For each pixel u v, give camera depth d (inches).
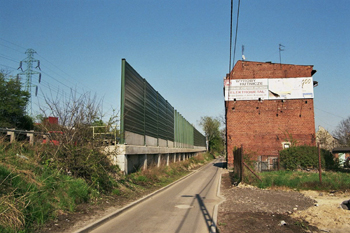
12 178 321.1
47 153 475.2
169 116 1438.2
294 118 1446.9
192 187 759.7
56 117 509.0
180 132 1785.2
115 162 687.1
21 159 397.7
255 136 1465.3
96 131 542.9
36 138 505.7
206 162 2456.9
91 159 488.4
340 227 322.3
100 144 519.8
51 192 363.9
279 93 1471.5
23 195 304.0
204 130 3981.3
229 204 473.4
